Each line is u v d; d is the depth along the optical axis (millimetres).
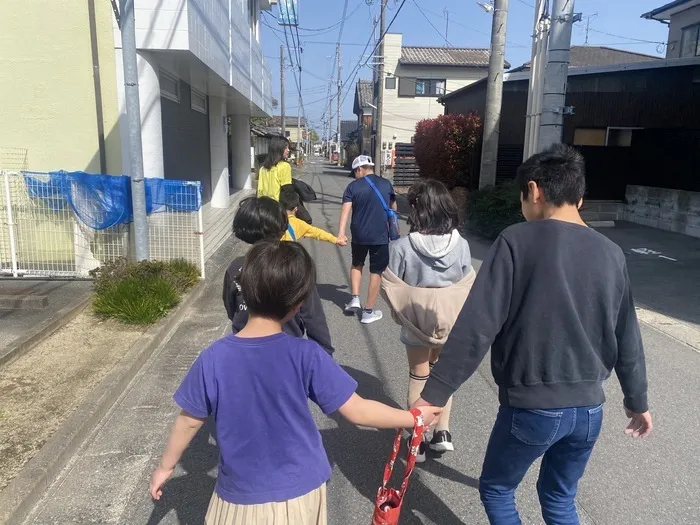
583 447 2156
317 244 10977
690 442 3650
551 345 2027
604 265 2053
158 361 4797
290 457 1779
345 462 3393
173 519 2814
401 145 26203
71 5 7203
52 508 2857
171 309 5887
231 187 20438
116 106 7484
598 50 29047
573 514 2311
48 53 7285
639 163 13164
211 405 1792
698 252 9859
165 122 9867
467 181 15094
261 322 1852
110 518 2807
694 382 4578
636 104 13188
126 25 6102
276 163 6371
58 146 7473
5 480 2904
